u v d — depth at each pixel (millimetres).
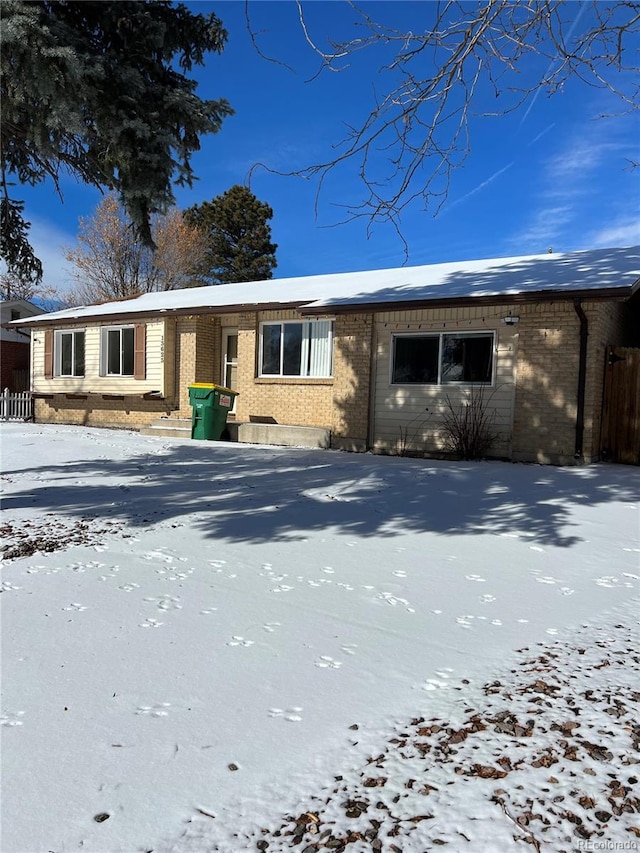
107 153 6238
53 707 2412
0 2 5078
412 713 2383
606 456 10711
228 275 37812
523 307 10516
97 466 9148
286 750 2141
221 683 2609
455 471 8758
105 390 17359
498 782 1951
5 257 7652
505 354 10805
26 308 24578
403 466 9328
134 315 16016
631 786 1927
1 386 23766
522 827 1754
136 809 1848
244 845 1707
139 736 2219
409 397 11875
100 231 34844
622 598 3750
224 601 3594
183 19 6582
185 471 8742
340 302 11797
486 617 3412
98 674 2682
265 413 14328
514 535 5246
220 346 16234
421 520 5777
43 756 2098
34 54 5242
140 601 3566
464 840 1707
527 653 2939
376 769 2029
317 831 1753
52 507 6168
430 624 3295
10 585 3811
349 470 8875
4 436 13344
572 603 3654
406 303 10773
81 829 1767
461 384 11312
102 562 4312
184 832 1756
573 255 13383
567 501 6691
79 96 5586
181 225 36125
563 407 10164
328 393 13328
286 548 4773
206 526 5449
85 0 5988
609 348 10664
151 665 2770
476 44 4426
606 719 2314
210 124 6605
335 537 5133
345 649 2961
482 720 2316
